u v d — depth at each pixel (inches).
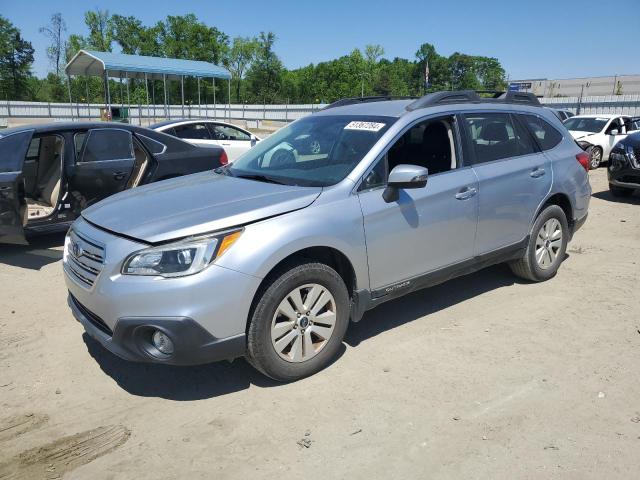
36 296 205.6
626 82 2586.1
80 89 2696.9
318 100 3553.2
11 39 2682.1
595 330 173.2
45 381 144.4
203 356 125.8
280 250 130.1
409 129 164.9
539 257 209.0
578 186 216.8
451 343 164.2
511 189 188.5
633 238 290.7
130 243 126.5
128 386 142.0
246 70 3449.8
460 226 172.9
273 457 113.2
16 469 110.2
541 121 212.4
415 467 109.8
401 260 158.2
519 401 133.0
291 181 154.9
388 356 156.0
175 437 120.4
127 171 282.7
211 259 124.3
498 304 194.5
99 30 2947.8
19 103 1614.2
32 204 278.7
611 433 120.4
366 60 3732.8
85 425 125.3
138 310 122.3
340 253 144.3
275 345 135.3
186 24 3223.4
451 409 129.7
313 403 132.4
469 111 183.0
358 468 109.6
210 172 185.0
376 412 128.5
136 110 1524.4
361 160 153.6
